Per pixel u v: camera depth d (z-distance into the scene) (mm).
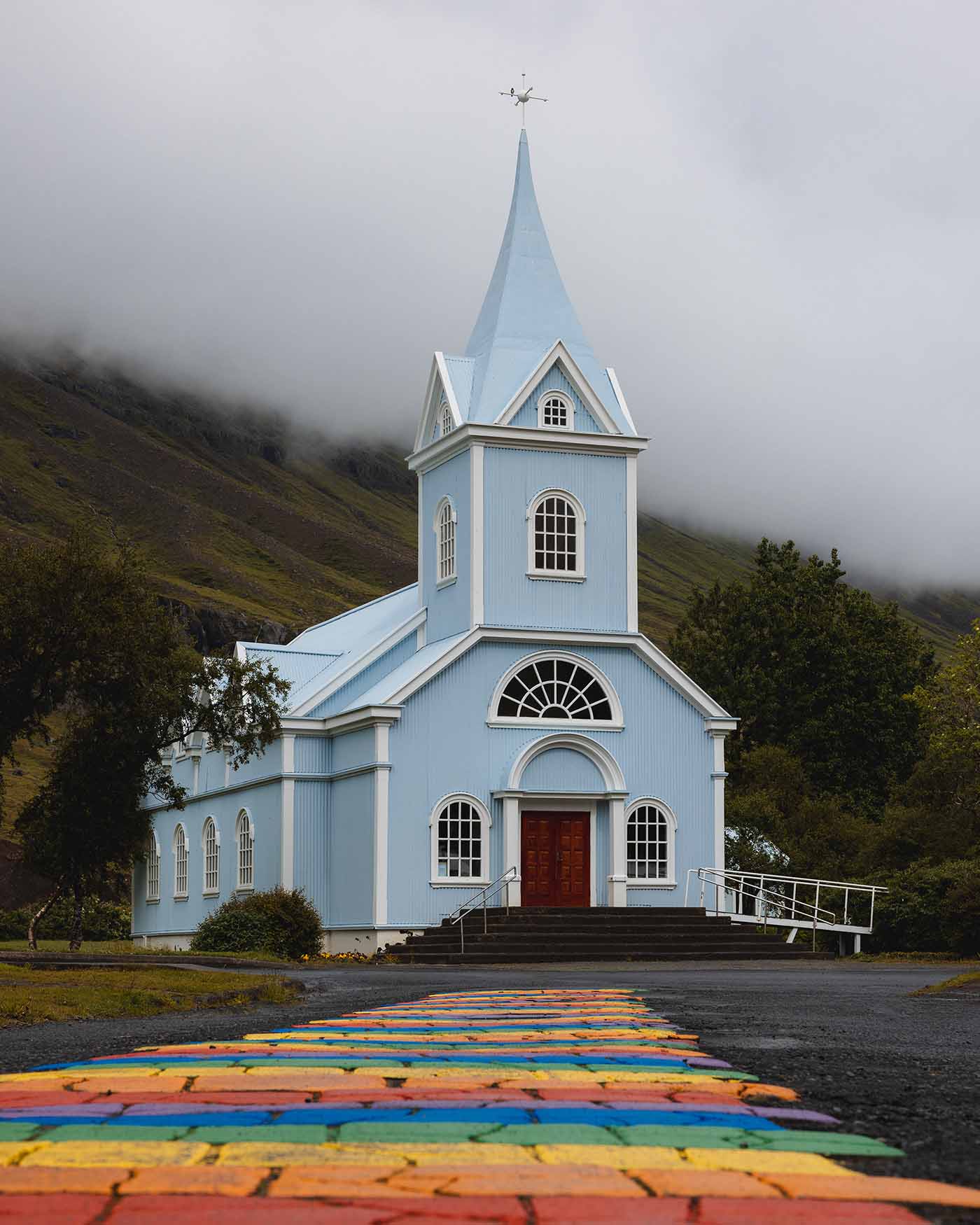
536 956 39406
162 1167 6480
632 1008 18078
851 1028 14727
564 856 44656
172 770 57250
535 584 45500
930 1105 8727
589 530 46375
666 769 45844
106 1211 5641
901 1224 5461
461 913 42469
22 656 41938
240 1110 8242
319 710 46000
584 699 45406
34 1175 6301
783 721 74500
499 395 46062
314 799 45656
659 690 46156
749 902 47781
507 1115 8047
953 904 40656
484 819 43625
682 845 45719
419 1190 6031
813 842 55594
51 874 48594
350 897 43812
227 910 40281
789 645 74562
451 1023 15555
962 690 58938
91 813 46781
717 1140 7262
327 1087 9297
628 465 47031
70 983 20797
